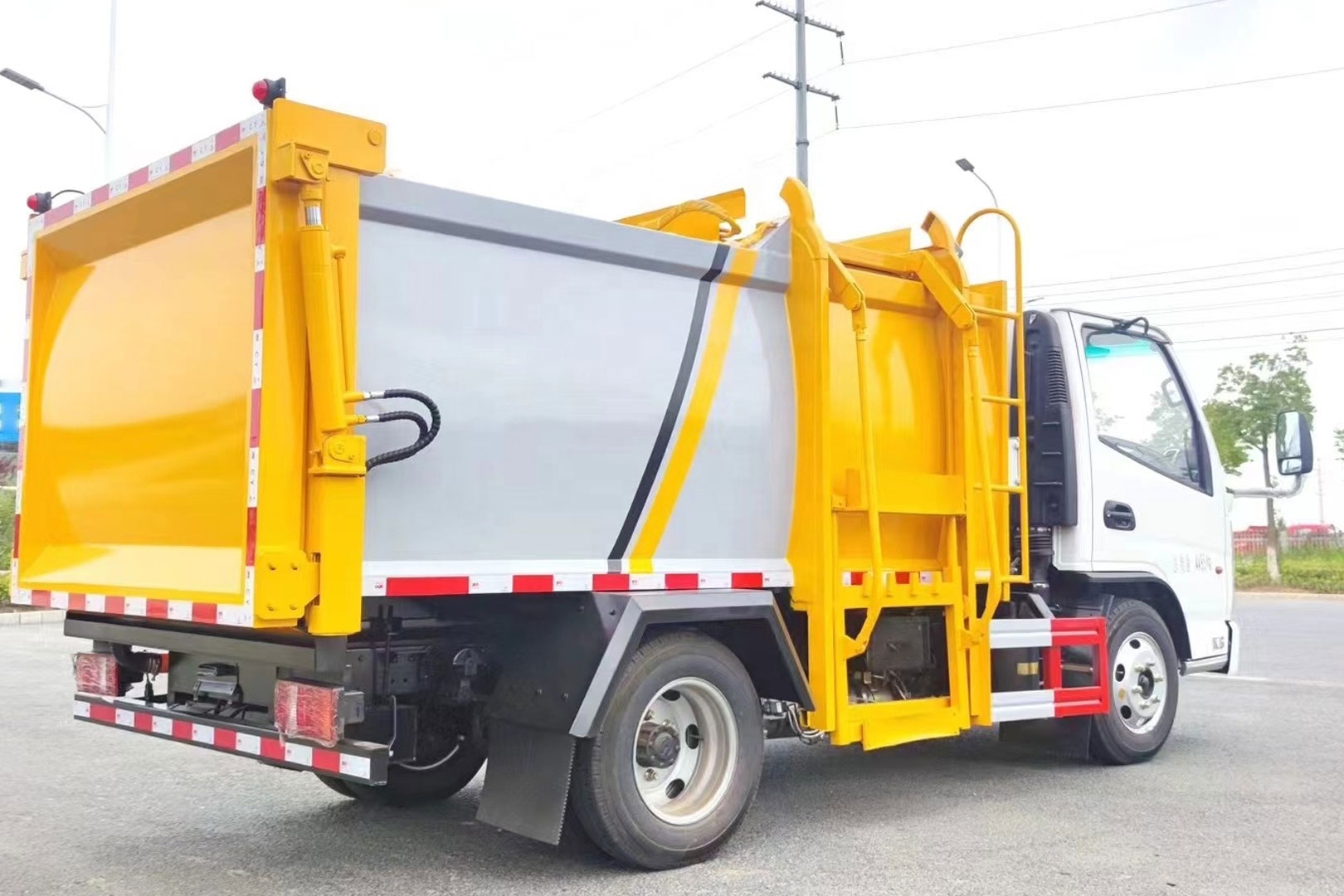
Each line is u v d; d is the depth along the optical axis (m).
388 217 4.29
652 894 4.55
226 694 4.73
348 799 6.21
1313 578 31.08
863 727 5.57
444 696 4.84
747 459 5.38
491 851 5.18
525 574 4.57
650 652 4.88
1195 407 8.02
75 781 6.66
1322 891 4.65
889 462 5.93
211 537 4.29
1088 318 7.36
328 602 3.99
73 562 5.12
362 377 4.21
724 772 5.14
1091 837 5.46
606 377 4.90
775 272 5.53
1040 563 7.10
